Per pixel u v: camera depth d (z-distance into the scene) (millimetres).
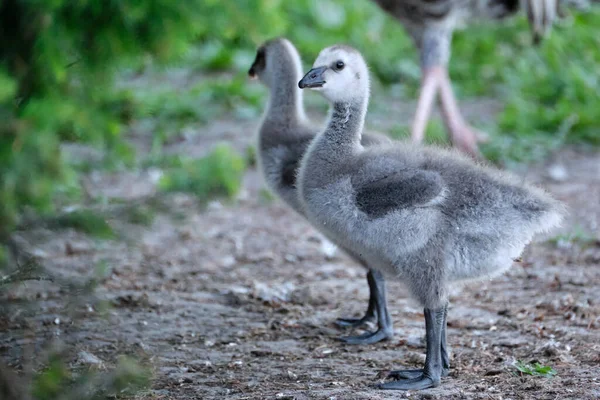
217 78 25969
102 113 8086
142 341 11008
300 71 12984
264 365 10305
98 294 12398
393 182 9539
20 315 11109
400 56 27531
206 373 10016
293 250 15414
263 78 13008
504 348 10797
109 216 7785
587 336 11070
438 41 18672
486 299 12742
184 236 15789
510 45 28328
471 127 22391
